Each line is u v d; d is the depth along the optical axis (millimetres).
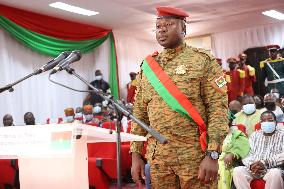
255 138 5688
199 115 2459
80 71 11359
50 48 10047
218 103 2477
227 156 5590
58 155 2148
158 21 2594
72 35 10562
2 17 9039
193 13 10547
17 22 9320
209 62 2543
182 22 2604
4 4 9031
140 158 2693
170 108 2498
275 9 10641
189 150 2461
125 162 6863
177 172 2475
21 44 9727
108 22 10977
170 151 2480
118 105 2412
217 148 2385
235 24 12109
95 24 11102
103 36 11516
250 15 11117
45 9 9516
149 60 2639
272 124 5512
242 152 5594
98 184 5863
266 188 5145
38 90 10078
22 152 2227
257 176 5352
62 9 9578
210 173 2375
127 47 12688
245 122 6965
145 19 10797
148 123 2740
